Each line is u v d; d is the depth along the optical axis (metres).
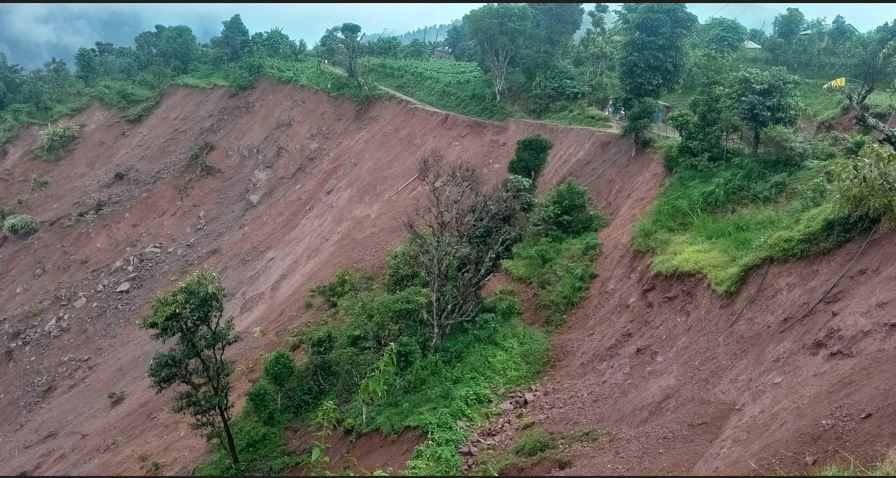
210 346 14.57
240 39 55.19
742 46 40.31
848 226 11.23
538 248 19.38
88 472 19.91
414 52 56.22
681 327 12.91
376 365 15.18
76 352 30.81
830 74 34.16
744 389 10.43
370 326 17.05
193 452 17.59
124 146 49.34
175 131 47.94
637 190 20.86
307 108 42.59
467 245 16.69
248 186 39.56
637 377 12.59
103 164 48.06
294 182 38.03
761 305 11.61
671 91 26.75
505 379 14.48
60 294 35.56
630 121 23.00
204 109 48.97
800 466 8.25
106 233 39.03
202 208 39.25
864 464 7.78
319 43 60.44
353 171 35.28
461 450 12.37
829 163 15.38
